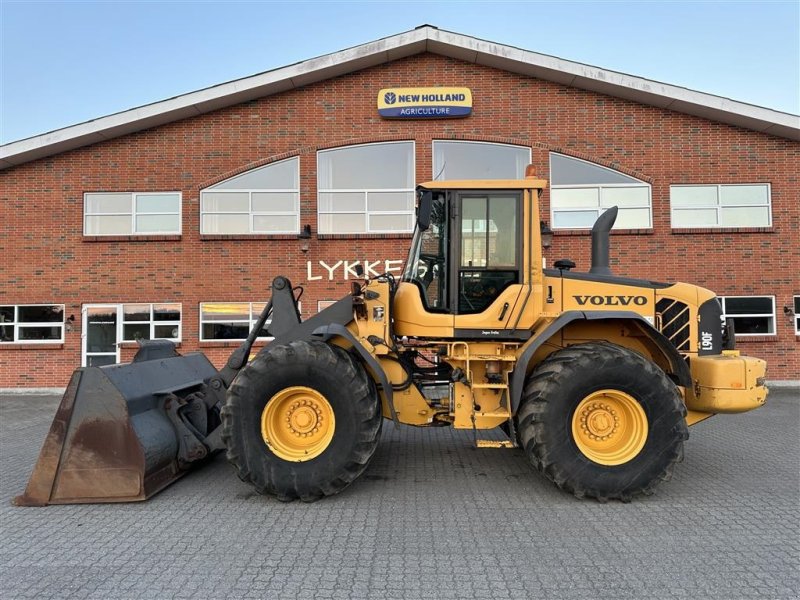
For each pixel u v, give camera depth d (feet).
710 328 16.12
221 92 35.19
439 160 36.55
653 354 15.78
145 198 36.65
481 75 36.42
